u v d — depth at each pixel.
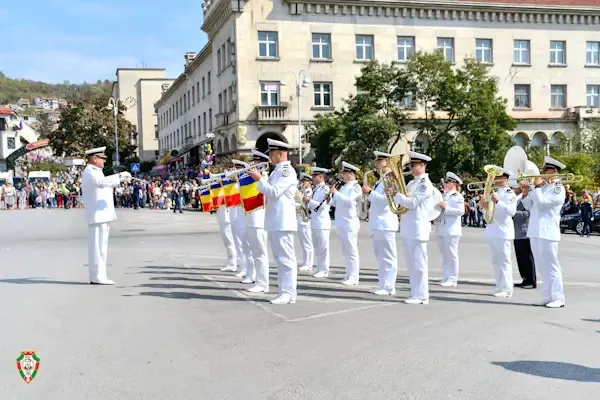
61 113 72.25
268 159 10.19
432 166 37.69
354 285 11.49
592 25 46.84
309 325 7.96
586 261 15.44
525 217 11.32
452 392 5.48
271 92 41.62
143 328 7.75
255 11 41.06
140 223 28.58
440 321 8.23
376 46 42.81
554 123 45.94
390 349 6.83
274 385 5.66
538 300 9.92
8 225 27.53
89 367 6.18
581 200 25.33
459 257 15.99
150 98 91.88
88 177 10.82
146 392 5.48
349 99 40.25
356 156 36.72
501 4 44.50
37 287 10.67
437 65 36.94
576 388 5.60
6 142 75.81
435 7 43.38
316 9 41.78
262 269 10.51
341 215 11.62
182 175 54.28
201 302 9.48
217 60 47.16
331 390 5.52
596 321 8.26
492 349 6.84
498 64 45.09
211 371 6.05
